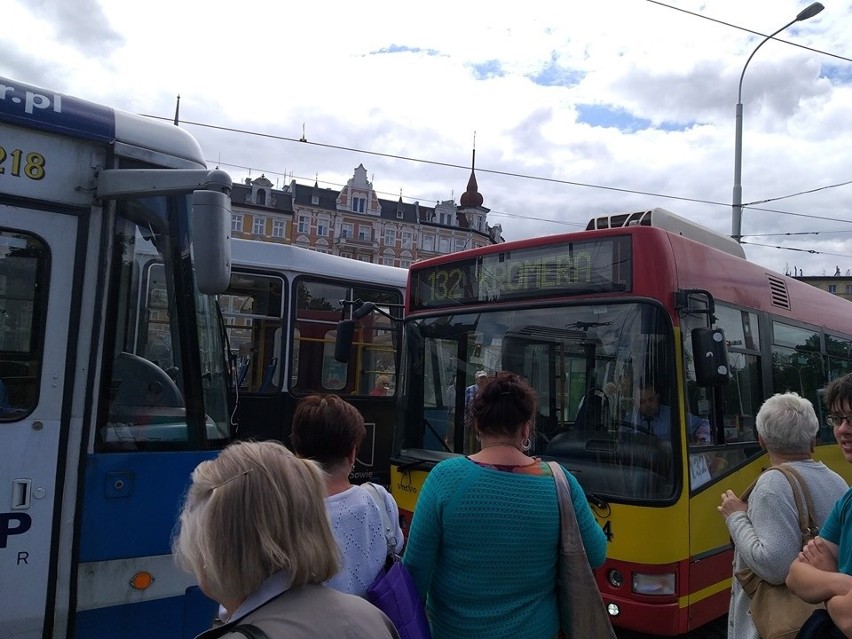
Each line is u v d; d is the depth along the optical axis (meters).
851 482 7.46
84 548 3.37
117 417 3.54
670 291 4.68
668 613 4.32
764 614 2.80
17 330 3.31
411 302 6.29
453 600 2.51
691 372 4.74
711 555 4.69
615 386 4.75
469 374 5.61
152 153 3.75
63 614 3.27
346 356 6.91
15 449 3.24
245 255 7.68
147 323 3.71
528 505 2.50
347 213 79.56
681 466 4.46
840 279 64.94
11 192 3.34
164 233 3.77
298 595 1.55
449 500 2.51
